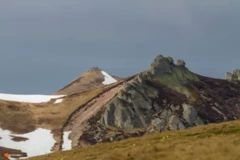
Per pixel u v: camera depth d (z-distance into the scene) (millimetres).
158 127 145875
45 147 134500
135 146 40594
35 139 143625
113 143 48938
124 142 47781
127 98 161750
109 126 150250
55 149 131500
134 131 145375
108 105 157875
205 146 32188
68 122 164000
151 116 153750
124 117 152000
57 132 152250
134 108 156750
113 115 154875
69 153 47312
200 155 29734
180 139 41031
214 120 160500
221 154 28875
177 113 156125
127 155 34125
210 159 28328
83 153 43844
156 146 36031
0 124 159000
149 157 32344
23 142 139125
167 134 48031
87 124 152750
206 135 41500
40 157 50562
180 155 30797
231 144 31312
